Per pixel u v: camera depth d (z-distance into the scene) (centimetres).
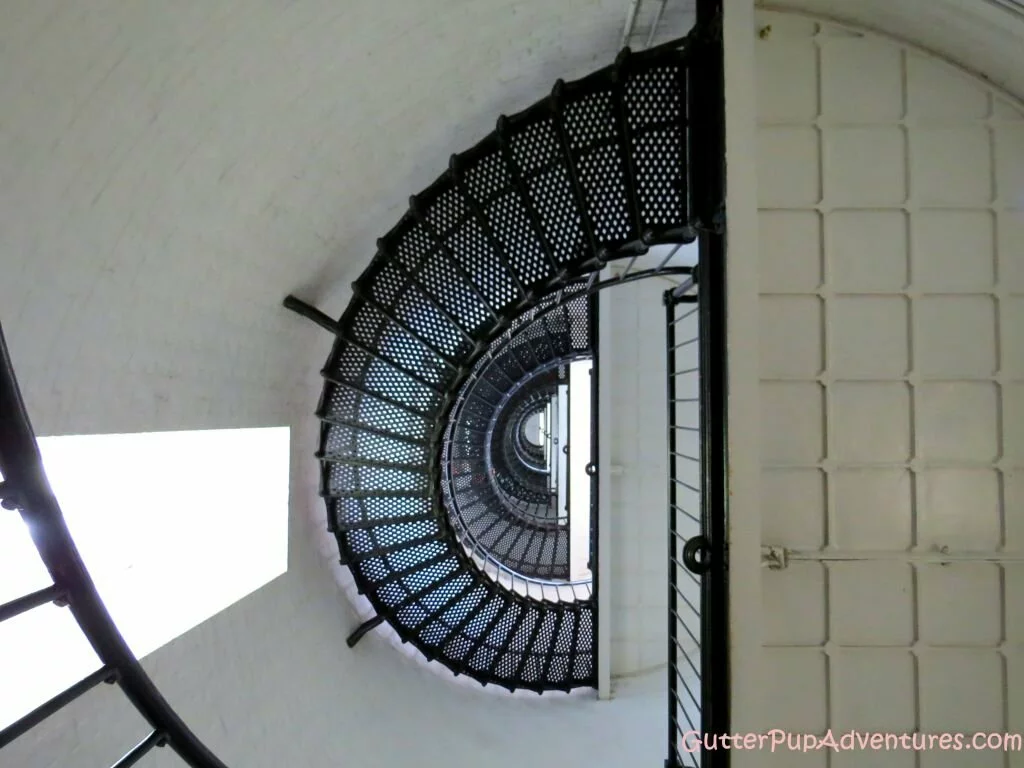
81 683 121
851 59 225
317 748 283
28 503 114
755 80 227
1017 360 225
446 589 401
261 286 276
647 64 245
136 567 270
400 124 268
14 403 111
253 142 219
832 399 227
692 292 369
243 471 316
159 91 175
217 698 245
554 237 277
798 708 229
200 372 250
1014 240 225
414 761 314
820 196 226
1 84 137
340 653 340
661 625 470
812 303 227
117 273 190
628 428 476
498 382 528
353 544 371
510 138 273
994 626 227
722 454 214
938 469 226
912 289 226
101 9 147
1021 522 225
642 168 256
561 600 454
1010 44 203
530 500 666
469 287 303
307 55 208
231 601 275
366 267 340
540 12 239
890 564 227
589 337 472
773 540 228
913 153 226
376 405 340
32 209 155
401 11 213
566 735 365
